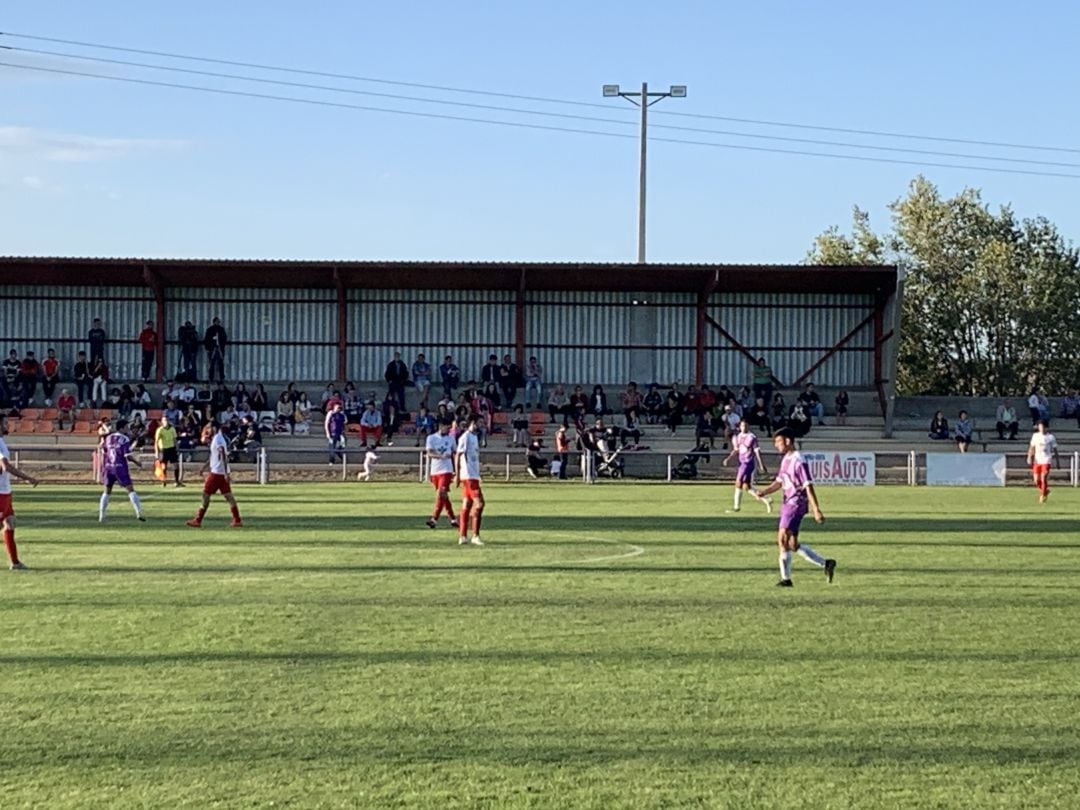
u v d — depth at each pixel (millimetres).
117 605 15117
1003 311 71438
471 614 14602
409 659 12078
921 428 53375
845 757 9031
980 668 11883
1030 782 8516
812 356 55562
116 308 54062
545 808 7930
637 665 11891
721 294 55438
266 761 8836
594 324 55375
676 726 9781
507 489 39281
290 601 15492
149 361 52281
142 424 47219
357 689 10867
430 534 24047
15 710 10125
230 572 18234
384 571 18438
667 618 14438
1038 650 12750
